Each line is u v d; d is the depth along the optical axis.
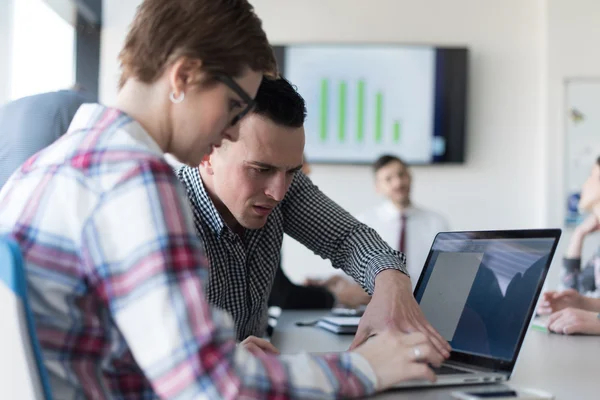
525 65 4.93
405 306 1.45
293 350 1.66
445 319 1.44
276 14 4.93
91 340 0.94
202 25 1.00
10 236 0.90
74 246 0.91
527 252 1.31
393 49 4.91
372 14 4.93
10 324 0.86
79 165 0.93
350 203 4.93
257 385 0.90
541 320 2.11
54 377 0.92
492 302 1.33
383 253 1.69
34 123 2.17
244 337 1.86
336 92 4.92
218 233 1.71
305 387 0.95
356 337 1.47
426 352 1.08
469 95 4.95
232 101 1.06
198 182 1.69
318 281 3.24
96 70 4.70
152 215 0.89
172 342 0.86
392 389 1.13
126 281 0.88
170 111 1.03
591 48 4.83
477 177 4.93
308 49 4.91
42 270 0.90
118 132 0.96
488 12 4.93
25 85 3.72
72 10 4.48
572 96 4.84
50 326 0.91
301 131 1.56
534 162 4.93
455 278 1.46
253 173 1.57
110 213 0.90
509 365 1.23
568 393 1.14
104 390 0.95
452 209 4.93
